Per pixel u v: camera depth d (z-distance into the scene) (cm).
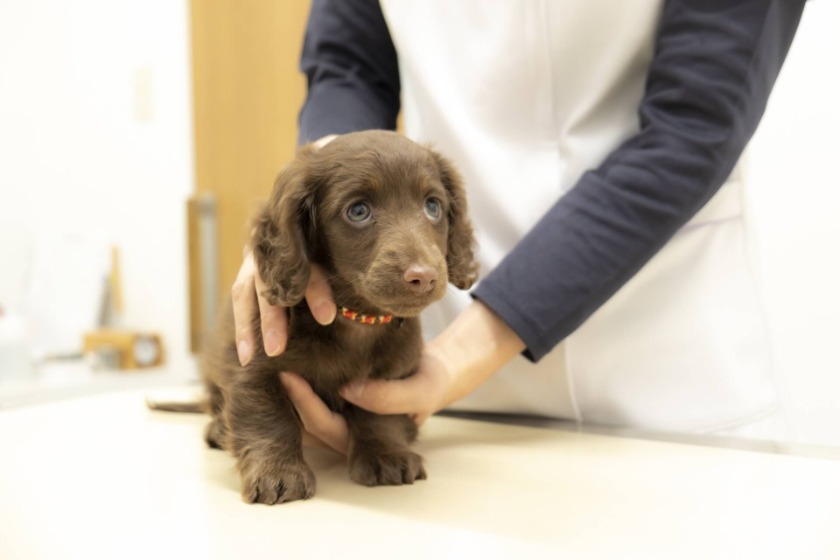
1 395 98
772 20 58
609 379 67
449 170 56
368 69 79
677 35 60
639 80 68
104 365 139
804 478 48
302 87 133
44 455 54
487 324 60
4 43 164
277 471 47
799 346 101
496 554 37
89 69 155
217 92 141
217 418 57
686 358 67
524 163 69
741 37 58
